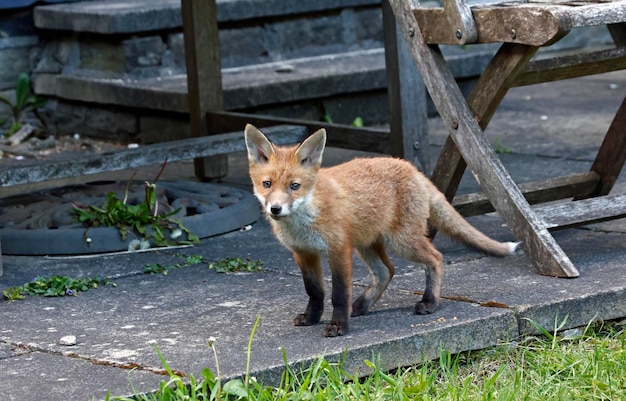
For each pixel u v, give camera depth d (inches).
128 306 332.8
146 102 639.1
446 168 392.8
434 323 294.5
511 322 300.5
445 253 387.5
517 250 379.9
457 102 368.8
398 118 463.8
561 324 306.0
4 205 462.9
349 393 258.1
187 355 275.7
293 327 300.4
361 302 312.8
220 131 552.1
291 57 743.7
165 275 373.1
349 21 772.6
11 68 710.5
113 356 277.9
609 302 316.8
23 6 702.5
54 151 661.3
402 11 379.9
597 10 329.1
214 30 552.7
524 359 291.9
